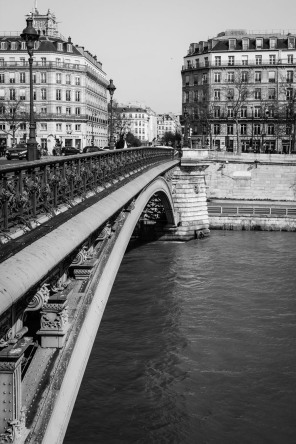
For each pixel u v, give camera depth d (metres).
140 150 28.33
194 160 54.00
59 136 92.25
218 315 29.12
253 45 103.44
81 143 95.44
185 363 23.17
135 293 33.12
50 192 10.71
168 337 25.84
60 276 10.73
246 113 102.44
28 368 9.16
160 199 48.03
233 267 40.25
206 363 23.25
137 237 53.53
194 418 19.02
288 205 66.50
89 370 22.39
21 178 9.01
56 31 101.00
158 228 53.25
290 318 28.69
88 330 11.60
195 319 28.52
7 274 6.88
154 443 17.50
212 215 59.91
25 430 7.61
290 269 39.50
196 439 17.83
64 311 9.91
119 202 16.83
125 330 26.86
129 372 22.31
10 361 7.26
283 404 19.95
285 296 32.56
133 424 18.58
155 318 28.56
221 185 70.75
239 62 102.88
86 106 97.38
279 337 26.08
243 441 17.69
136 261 42.50
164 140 185.00
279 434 18.14
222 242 51.72
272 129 101.00
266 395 20.59
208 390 20.97
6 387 7.28
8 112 88.69
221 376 22.08
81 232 10.99
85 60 97.19
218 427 18.50
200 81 106.31
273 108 100.38
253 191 70.44
